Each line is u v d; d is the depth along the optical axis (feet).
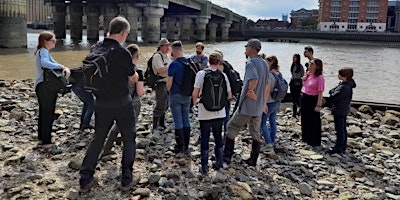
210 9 350.64
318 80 28.50
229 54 151.84
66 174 19.57
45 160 21.44
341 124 27.40
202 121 20.81
